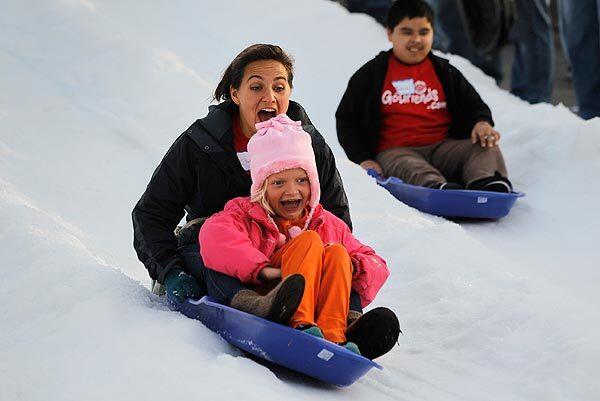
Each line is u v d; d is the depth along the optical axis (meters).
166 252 9.16
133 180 13.68
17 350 8.30
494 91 20.95
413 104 15.80
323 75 20.41
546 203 15.36
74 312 8.70
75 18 17.39
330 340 8.32
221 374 7.88
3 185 11.87
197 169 9.40
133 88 16.08
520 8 22.22
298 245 8.53
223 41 20.80
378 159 15.66
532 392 8.91
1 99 15.07
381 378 8.95
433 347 9.80
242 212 8.90
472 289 10.73
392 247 11.87
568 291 12.02
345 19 22.67
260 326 8.16
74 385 7.79
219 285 8.63
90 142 14.44
